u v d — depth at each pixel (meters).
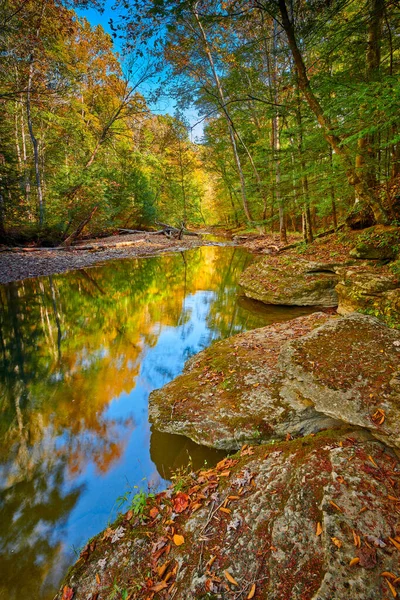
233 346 5.48
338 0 5.93
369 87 4.90
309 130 10.79
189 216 36.56
